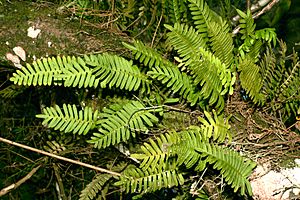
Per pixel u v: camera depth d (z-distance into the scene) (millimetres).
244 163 1056
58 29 1161
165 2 1219
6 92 1396
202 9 1104
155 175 1108
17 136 1460
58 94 1325
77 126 1121
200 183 1155
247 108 1147
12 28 1159
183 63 1097
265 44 1289
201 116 1136
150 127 1147
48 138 1385
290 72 1174
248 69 1079
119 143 1179
